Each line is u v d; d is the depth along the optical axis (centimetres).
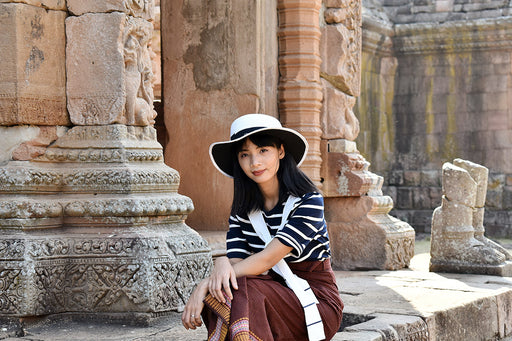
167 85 729
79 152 472
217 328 296
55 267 443
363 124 1430
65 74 481
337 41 787
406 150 1506
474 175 718
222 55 709
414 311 477
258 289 304
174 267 452
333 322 323
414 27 1458
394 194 1495
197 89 717
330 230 785
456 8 1450
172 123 725
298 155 332
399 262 778
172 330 420
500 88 1438
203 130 714
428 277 676
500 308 565
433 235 717
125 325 437
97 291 445
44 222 450
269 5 736
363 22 1367
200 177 714
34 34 462
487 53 1446
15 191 447
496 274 683
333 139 789
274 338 308
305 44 751
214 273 303
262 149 321
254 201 330
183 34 722
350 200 786
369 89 1451
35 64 462
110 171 460
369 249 766
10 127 462
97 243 447
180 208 481
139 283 437
